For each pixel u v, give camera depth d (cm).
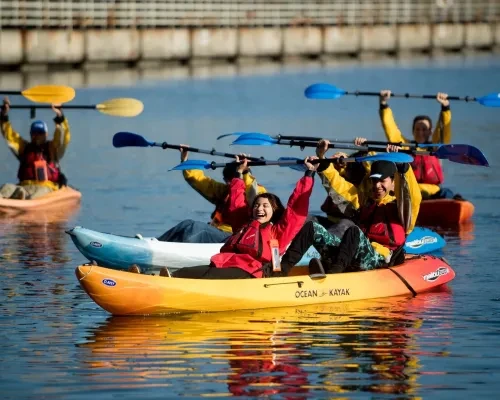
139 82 9069
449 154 2794
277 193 4297
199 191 3077
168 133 6088
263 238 2436
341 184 2802
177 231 3009
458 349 2083
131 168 5066
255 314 2362
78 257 3105
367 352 2064
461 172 4944
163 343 2128
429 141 3675
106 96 7775
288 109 7406
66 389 1848
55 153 4197
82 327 2261
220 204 3061
